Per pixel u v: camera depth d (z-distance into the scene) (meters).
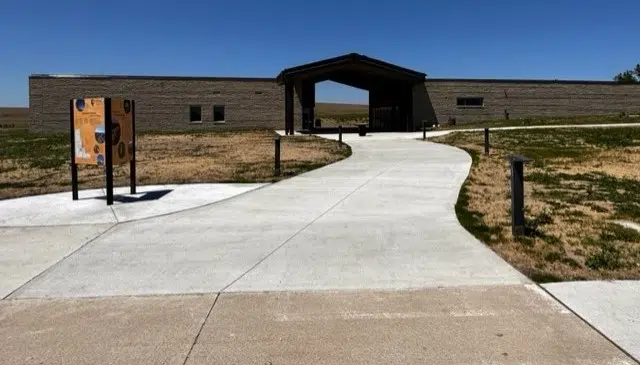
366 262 6.04
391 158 17.42
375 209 8.98
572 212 8.65
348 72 42.22
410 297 4.93
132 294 5.12
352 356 3.80
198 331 4.24
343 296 4.98
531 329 4.18
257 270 5.81
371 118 49.91
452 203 9.42
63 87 43.75
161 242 7.05
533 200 9.84
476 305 4.70
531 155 18.50
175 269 5.90
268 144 25.78
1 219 8.57
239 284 5.37
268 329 4.27
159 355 3.85
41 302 4.95
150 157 19.64
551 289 5.02
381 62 37.78
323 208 9.12
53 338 4.15
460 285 5.21
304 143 26.08
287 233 7.43
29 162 18.80
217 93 45.28
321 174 13.55
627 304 4.63
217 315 4.57
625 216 8.33
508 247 6.49
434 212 8.66
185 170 15.07
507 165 15.29
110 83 44.16
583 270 5.57
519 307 4.62
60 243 7.07
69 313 4.66
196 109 45.31
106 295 5.11
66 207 9.51
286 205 9.44
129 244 6.98
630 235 7.02
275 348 3.94
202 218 8.47
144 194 10.85
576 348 3.86
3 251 6.72
